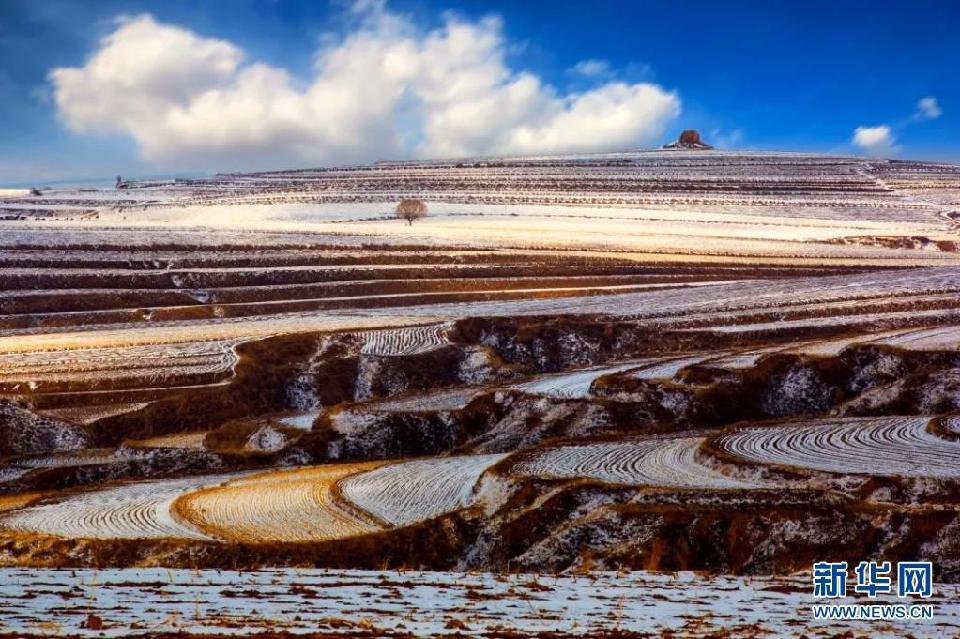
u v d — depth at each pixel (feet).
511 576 71.15
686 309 287.28
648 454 144.15
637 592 65.87
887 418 166.09
